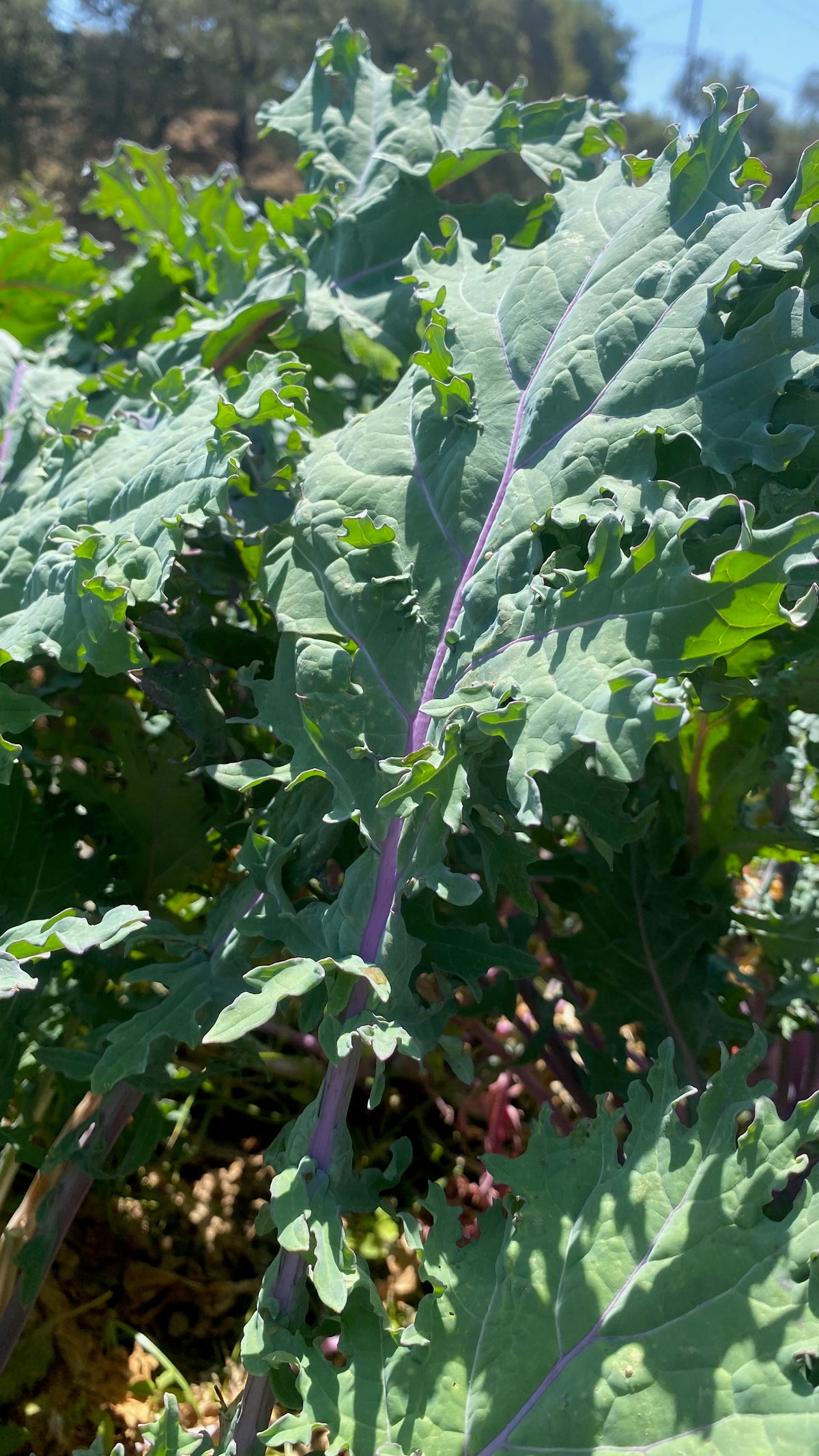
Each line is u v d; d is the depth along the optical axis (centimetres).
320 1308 63
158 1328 65
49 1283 65
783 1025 69
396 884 52
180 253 89
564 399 55
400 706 54
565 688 47
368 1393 46
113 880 66
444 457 57
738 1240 46
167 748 65
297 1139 49
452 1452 45
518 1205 51
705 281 54
